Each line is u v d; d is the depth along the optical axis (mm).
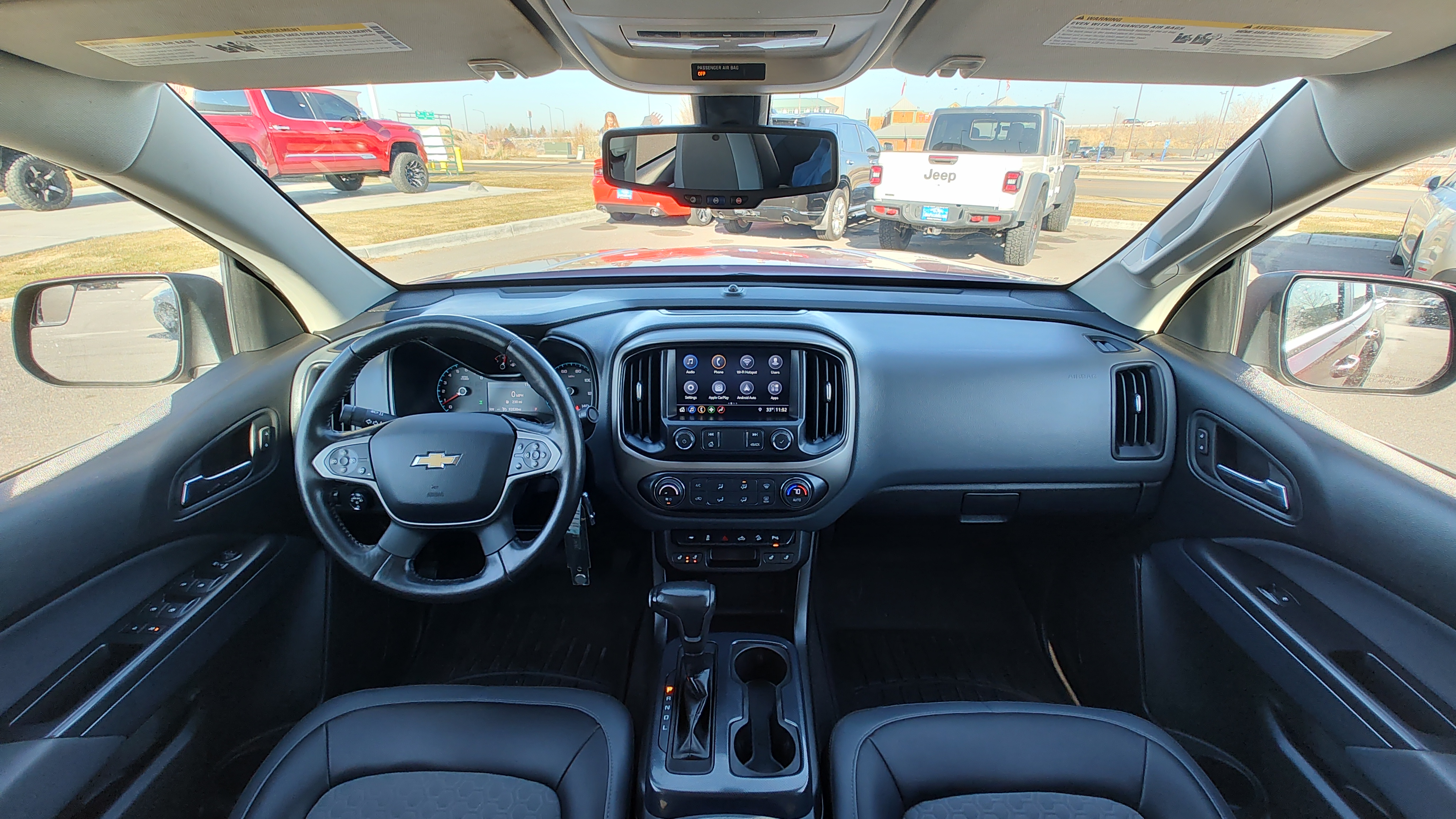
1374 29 1164
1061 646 2422
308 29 1267
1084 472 2066
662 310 2109
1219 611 1827
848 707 2195
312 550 2076
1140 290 2125
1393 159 1482
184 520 1646
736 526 2039
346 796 1386
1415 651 1346
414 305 2285
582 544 2092
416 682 2301
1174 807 1339
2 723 1214
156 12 1149
